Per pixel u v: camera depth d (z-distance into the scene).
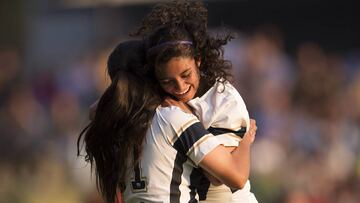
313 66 38.00
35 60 49.06
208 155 11.62
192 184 11.84
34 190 32.81
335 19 50.03
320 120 34.72
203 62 11.95
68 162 33.94
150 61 11.70
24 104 39.09
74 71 42.56
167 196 11.68
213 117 11.88
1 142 36.31
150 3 50.72
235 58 37.59
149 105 11.81
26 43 48.91
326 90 36.56
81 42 51.84
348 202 30.66
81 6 52.97
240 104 12.03
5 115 38.03
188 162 11.79
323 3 49.91
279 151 32.66
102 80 40.41
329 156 32.69
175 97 12.00
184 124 11.70
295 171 31.73
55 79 42.62
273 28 45.84
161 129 11.74
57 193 32.06
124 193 12.05
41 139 36.81
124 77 11.85
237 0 49.66
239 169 11.69
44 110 40.09
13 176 33.78
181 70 11.55
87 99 41.09
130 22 51.25
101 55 42.22
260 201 30.22
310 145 33.59
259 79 36.94
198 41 11.71
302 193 30.53
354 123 35.28
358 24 49.66
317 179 31.12
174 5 11.98
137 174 11.84
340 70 39.91
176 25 11.66
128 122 11.77
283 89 37.28
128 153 11.85
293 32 50.56
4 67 44.22
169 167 11.71
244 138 11.95
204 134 11.71
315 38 50.41
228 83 12.21
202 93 12.10
